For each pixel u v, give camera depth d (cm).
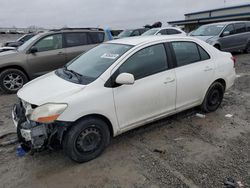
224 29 1238
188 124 460
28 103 332
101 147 356
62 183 308
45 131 317
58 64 754
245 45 1348
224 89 516
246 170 324
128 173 323
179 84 421
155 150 373
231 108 539
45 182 310
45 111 308
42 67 729
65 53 758
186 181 304
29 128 316
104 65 369
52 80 380
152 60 394
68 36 770
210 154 362
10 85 692
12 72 686
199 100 474
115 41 441
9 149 387
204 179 308
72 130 325
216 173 319
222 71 493
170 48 420
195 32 1342
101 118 348
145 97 380
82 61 424
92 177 317
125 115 367
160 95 399
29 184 308
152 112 400
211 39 1184
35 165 345
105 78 346
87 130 338
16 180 315
